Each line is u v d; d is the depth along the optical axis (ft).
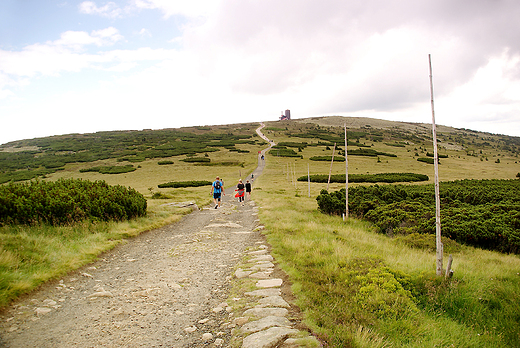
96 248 25.75
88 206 34.04
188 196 96.02
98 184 44.83
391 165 284.00
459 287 19.34
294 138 508.53
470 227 40.78
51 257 21.04
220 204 74.79
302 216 50.14
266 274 20.75
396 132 638.53
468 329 15.31
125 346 11.92
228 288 18.71
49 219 28.86
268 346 11.41
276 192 123.03
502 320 16.49
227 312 15.15
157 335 12.89
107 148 419.95
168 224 44.09
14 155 418.51
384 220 47.37
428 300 17.79
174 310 15.46
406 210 54.85
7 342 11.69
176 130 652.07
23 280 16.72
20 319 13.57
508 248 37.86
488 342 14.29
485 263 29.50
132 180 221.87
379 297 16.03
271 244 30.01
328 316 13.92
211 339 12.59
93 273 20.88
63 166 306.35
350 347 11.62
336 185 171.32
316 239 30.45
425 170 258.78
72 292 17.24
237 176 217.56
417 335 13.50
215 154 346.74
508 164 333.01
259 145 432.25
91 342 12.09
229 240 33.27
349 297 16.20
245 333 12.67
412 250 32.42
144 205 46.06
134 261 24.39
